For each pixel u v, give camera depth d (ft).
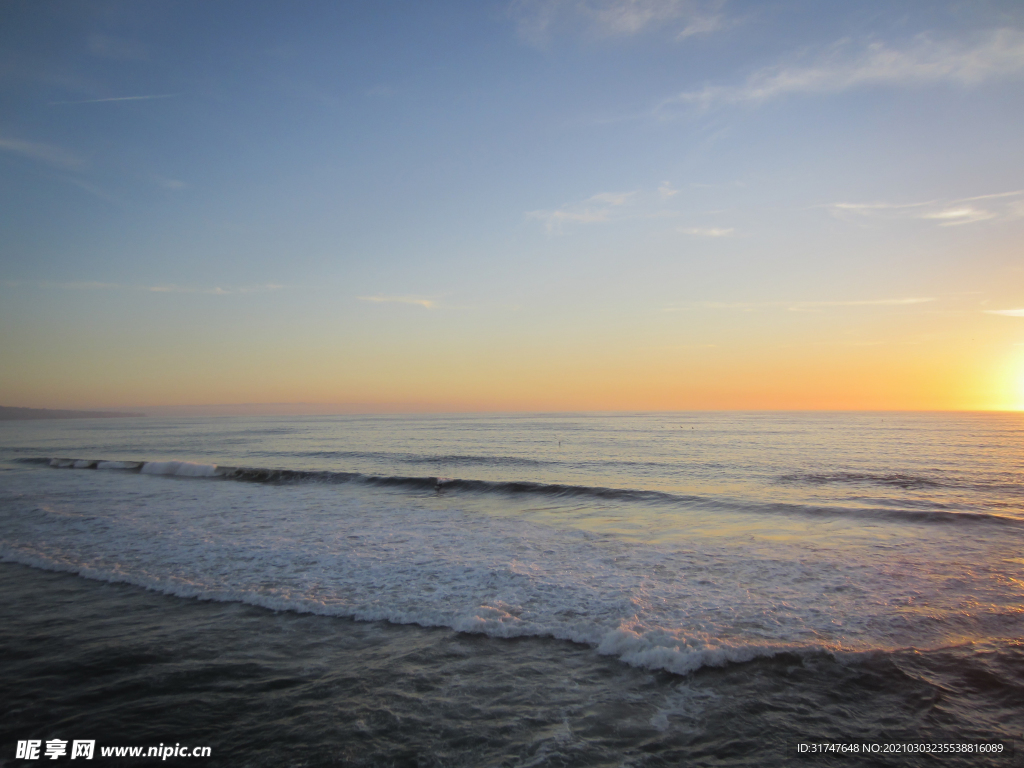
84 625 23.71
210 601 26.66
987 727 15.75
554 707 17.12
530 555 34.53
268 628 23.35
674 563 32.60
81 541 38.19
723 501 53.47
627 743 15.24
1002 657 19.86
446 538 39.22
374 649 21.29
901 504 53.88
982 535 39.73
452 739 15.42
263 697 17.74
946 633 22.18
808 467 87.40
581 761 14.40
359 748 14.99
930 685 18.03
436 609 25.20
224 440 176.65
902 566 31.81
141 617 24.64
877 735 15.48
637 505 53.01
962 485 67.00
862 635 21.98
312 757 14.58
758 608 24.99
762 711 16.74
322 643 21.86
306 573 30.78
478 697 17.72
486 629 22.88
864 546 36.63
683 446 134.41
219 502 54.54
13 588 28.73
